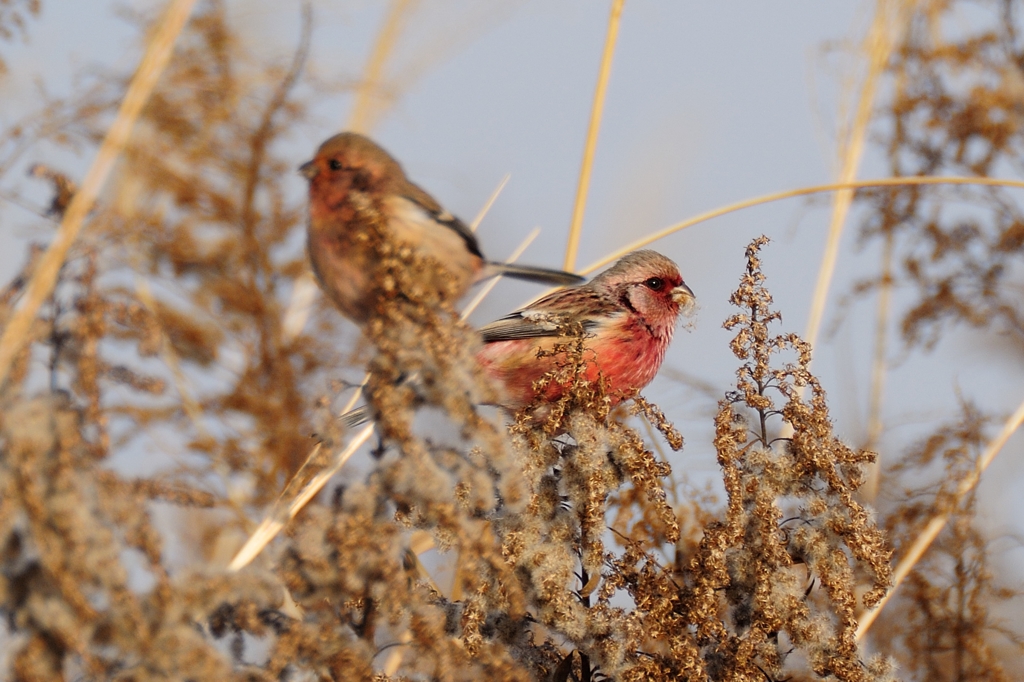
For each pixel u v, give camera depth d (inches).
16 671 202.4
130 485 214.2
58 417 207.2
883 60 431.5
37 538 199.2
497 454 245.6
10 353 219.3
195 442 278.5
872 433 382.3
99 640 203.3
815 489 261.3
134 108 266.7
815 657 248.7
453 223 363.9
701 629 248.7
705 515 270.1
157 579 207.8
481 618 238.5
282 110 324.8
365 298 293.0
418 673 231.6
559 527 255.3
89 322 226.7
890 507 368.8
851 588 252.7
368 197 319.6
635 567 254.8
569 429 271.9
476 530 238.5
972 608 340.8
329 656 223.3
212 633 227.6
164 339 284.5
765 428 283.4
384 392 243.9
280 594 227.0
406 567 274.4
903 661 341.4
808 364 269.3
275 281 326.0
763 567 251.1
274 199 326.0
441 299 259.0
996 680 333.4
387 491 237.9
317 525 230.4
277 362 305.6
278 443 297.4
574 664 266.4
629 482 265.0
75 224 239.3
